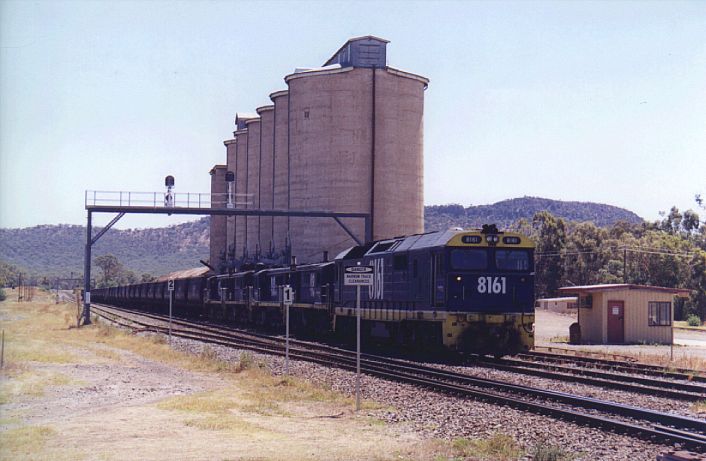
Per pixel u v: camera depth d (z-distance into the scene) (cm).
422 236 3222
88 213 5338
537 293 11362
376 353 3328
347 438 1453
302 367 2669
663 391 2008
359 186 6806
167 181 5359
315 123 6906
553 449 1280
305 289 4722
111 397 1961
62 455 1295
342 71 6831
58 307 9700
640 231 13650
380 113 6875
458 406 1789
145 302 9825
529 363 2833
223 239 11131
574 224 13500
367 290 3647
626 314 4378
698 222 13388
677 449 1336
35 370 2481
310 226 6894
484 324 2831
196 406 1794
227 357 3064
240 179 9856
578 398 1819
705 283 9575
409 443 1409
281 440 1429
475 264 2867
